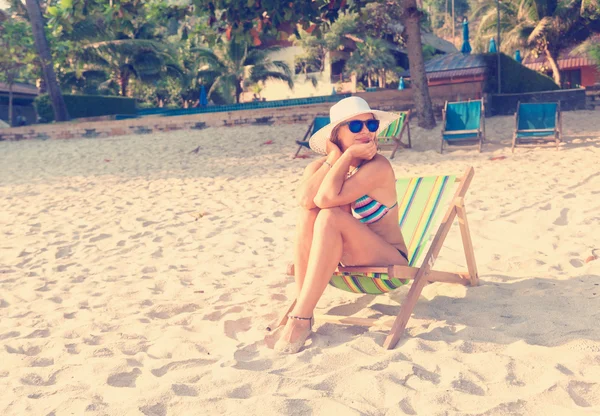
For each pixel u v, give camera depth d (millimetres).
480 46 32094
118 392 2846
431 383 2691
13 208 9164
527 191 7316
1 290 5004
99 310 4270
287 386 2760
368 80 35094
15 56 28203
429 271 3457
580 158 9617
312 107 16656
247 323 3787
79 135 18953
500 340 3137
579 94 15602
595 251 4707
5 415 2689
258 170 11242
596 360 2781
